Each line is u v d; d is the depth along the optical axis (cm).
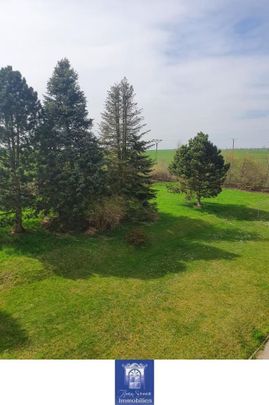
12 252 2323
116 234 2859
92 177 2717
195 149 3941
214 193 3994
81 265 2262
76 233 2773
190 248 2734
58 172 2675
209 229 3309
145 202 3353
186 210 3938
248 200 4841
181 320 1669
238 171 6138
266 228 3491
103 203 2922
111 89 3319
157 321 1655
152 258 2475
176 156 4172
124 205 3145
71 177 2611
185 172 3978
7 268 2119
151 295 1917
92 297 1867
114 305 1792
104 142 3344
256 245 2902
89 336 1520
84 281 2055
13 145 2502
